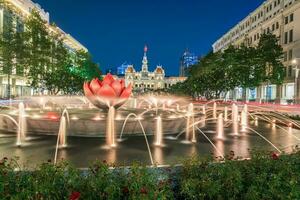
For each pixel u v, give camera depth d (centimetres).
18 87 6275
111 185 399
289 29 5272
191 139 1134
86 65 7769
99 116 1384
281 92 5459
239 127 1574
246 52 4650
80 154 834
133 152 873
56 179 420
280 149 978
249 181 456
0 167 455
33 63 4328
